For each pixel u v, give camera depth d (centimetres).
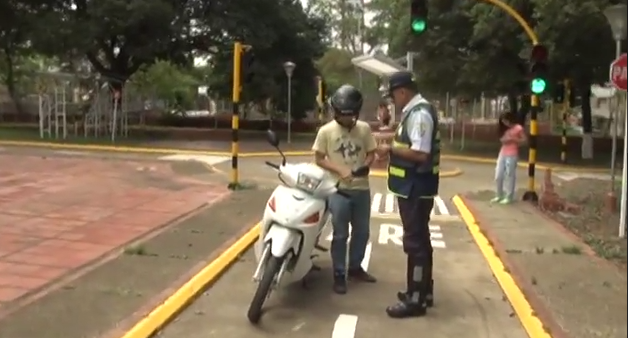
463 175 2116
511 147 1342
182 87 5088
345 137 698
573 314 631
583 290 712
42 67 4759
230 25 3098
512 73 2694
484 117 5741
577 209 1289
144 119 4238
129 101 4225
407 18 2867
